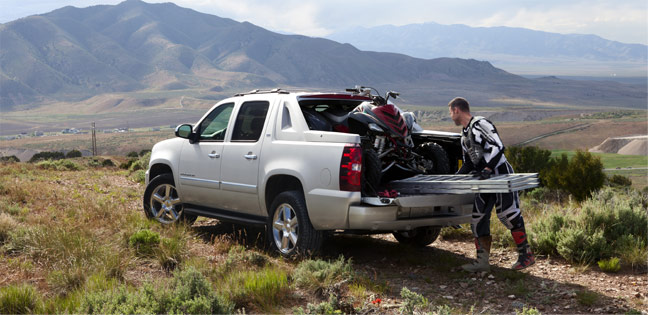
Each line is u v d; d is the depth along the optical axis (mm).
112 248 5910
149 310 3914
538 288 5223
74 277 4934
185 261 5645
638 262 5965
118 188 12898
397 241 7539
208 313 3994
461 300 4875
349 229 5695
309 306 4160
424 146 6594
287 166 6066
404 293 4238
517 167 20641
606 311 4539
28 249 5891
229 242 6719
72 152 76688
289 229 6191
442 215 6008
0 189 10219
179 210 8109
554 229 6887
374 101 6238
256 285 4777
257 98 6930
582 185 16219
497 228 7441
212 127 7441
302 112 6410
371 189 5684
